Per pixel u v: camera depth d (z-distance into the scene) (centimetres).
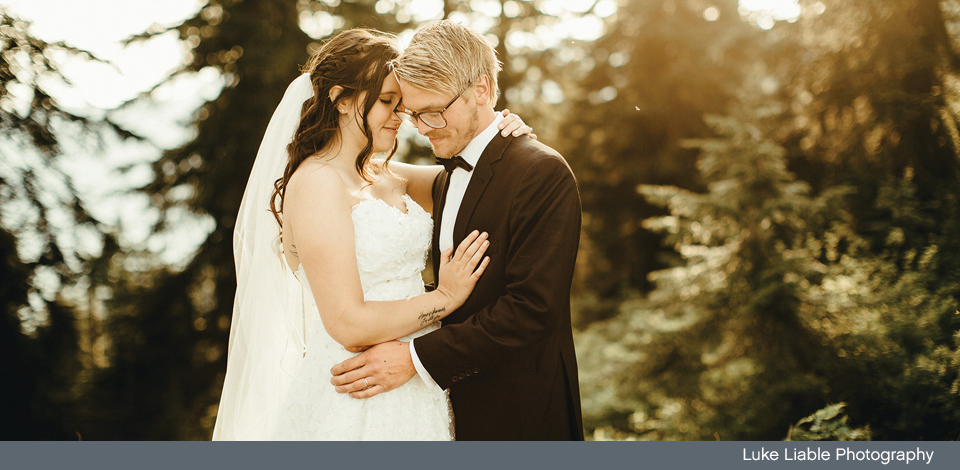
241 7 655
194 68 650
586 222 1102
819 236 490
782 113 657
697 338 516
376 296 190
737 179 498
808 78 605
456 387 194
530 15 973
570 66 1166
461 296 186
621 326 825
